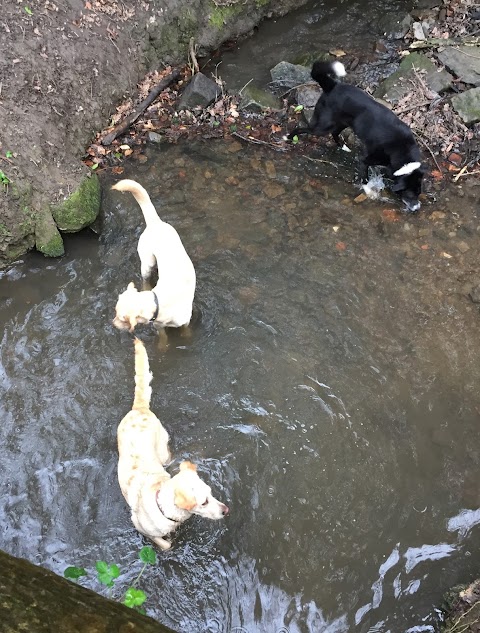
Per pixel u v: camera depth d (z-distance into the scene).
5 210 4.10
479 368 3.92
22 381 3.78
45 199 4.27
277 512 3.38
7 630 1.77
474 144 5.05
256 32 5.90
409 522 3.37
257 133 5.14
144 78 5.36
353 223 4.60
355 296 4.21
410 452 3.60
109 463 3.50
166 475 3.01
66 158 4.51
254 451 3.57
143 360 3.24
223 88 5.42
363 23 5.92
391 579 3.21
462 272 4.34
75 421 3.64
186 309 3.76
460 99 5.16
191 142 5.04
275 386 3.81
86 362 3.87
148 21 5.31
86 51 4.94
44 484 3.43
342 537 3.32
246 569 3.21
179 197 4.67
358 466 3.54
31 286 4.22
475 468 3.55
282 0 5.90
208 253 4.37
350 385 3.83
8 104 4.39
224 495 3.42
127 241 4.41
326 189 4.80
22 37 4.65
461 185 4.82
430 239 4.52
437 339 4.03
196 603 3.11
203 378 3.84
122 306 3.41
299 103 5.30
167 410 3.70
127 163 4.87
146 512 2.88
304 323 4.08
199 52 5.63
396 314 4.13
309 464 3.54
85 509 3.35
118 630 1.92
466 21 5.77
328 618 3.10
